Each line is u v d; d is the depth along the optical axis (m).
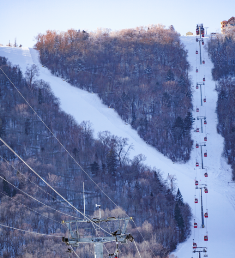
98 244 30.33
